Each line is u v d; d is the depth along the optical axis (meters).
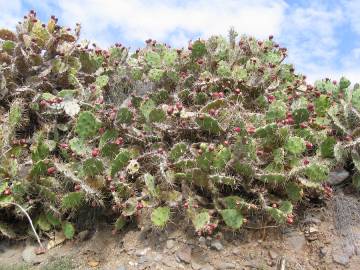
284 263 2.99
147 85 4.55
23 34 4.40
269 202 3.22
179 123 3.59
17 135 4.12
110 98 4.59
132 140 3.65
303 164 3.18
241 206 3.08
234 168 3.25
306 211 3.33
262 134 3.31
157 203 3.26
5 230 3.50
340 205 3.29
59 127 4.05
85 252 3.30
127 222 3.44
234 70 4.05
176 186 3.32
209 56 4.49
